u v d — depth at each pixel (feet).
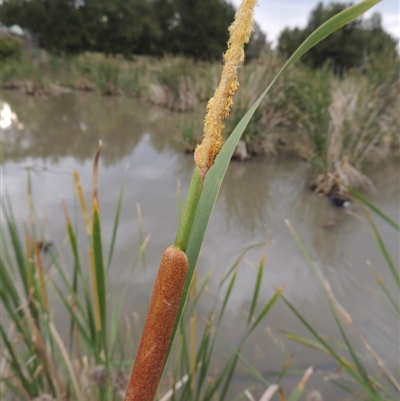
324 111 11.93
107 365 2.62
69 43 59.16
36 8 56.44
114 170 12.58
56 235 7.54
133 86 34.94
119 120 22.95
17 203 8.98
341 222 9.09
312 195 10.95
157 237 7.86
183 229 0.78
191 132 15.08
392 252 7.72
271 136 15.42
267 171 13.20
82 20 60.13
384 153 15.14
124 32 62.54
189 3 63.26
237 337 5.40
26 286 3.25
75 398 3.23
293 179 12.45
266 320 5.76
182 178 11.85
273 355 5.11
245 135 14.28
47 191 9.99
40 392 3.33
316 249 7.79
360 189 11.00
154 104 29.86
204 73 24.70
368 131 11.86
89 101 30.91
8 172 11.45
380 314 5.85
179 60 27.12
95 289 2.30
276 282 6.64
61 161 13.55
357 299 6.21
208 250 7.72
